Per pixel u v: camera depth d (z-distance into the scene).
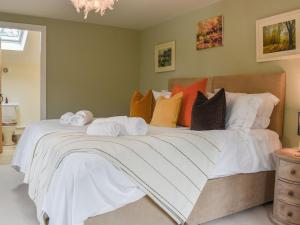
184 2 3.74
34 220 2.36
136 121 2.35
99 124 2.33
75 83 4.93
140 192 1.84
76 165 1.67
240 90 3.24
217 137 2.34
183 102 3.14
